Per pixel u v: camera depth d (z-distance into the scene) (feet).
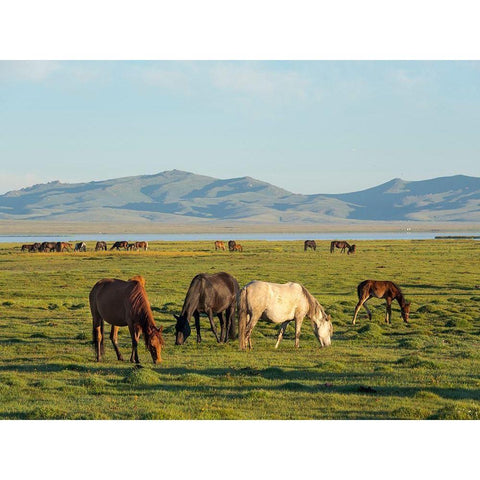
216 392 48.93
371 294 98.12
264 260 239.30
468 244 379.55
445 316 103.19
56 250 320.09
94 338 64.90
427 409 43.98
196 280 75.56
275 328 91.61
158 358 60.59
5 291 137.49
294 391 49.49
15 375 55.21
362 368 60.70
